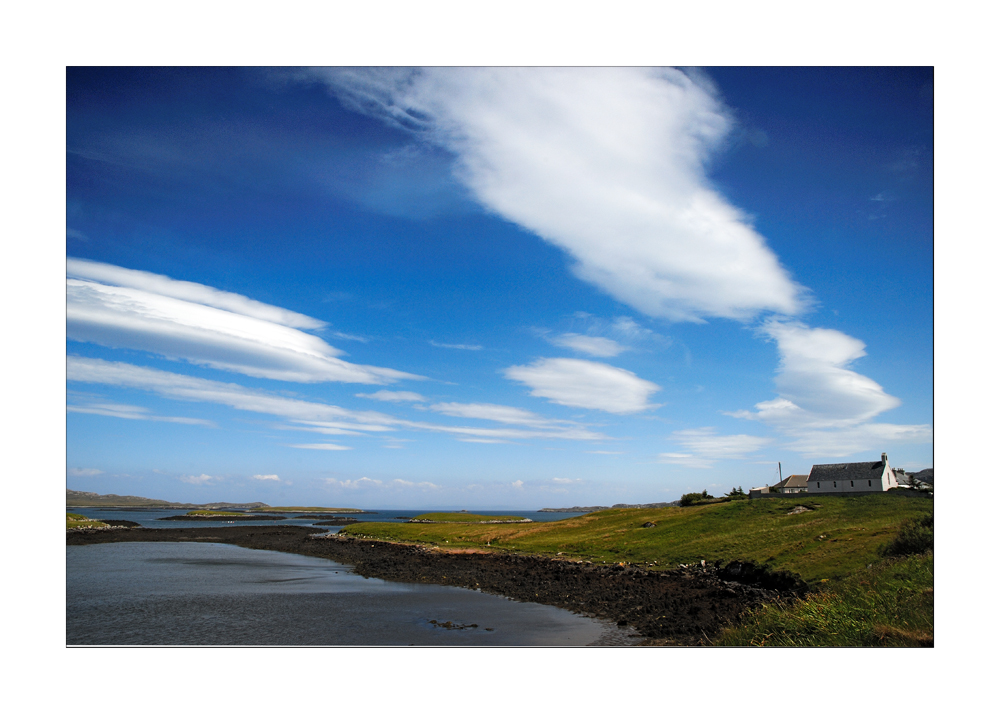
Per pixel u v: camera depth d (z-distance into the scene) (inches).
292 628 1333.7
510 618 1433.3
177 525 7111.2
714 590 1631.4
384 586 2034.9
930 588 858.1
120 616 1470.2
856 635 791.7
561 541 3102.9
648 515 3528.5
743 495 3720.5
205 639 1235.2
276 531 5649.6
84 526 5659.5
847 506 2477.9
